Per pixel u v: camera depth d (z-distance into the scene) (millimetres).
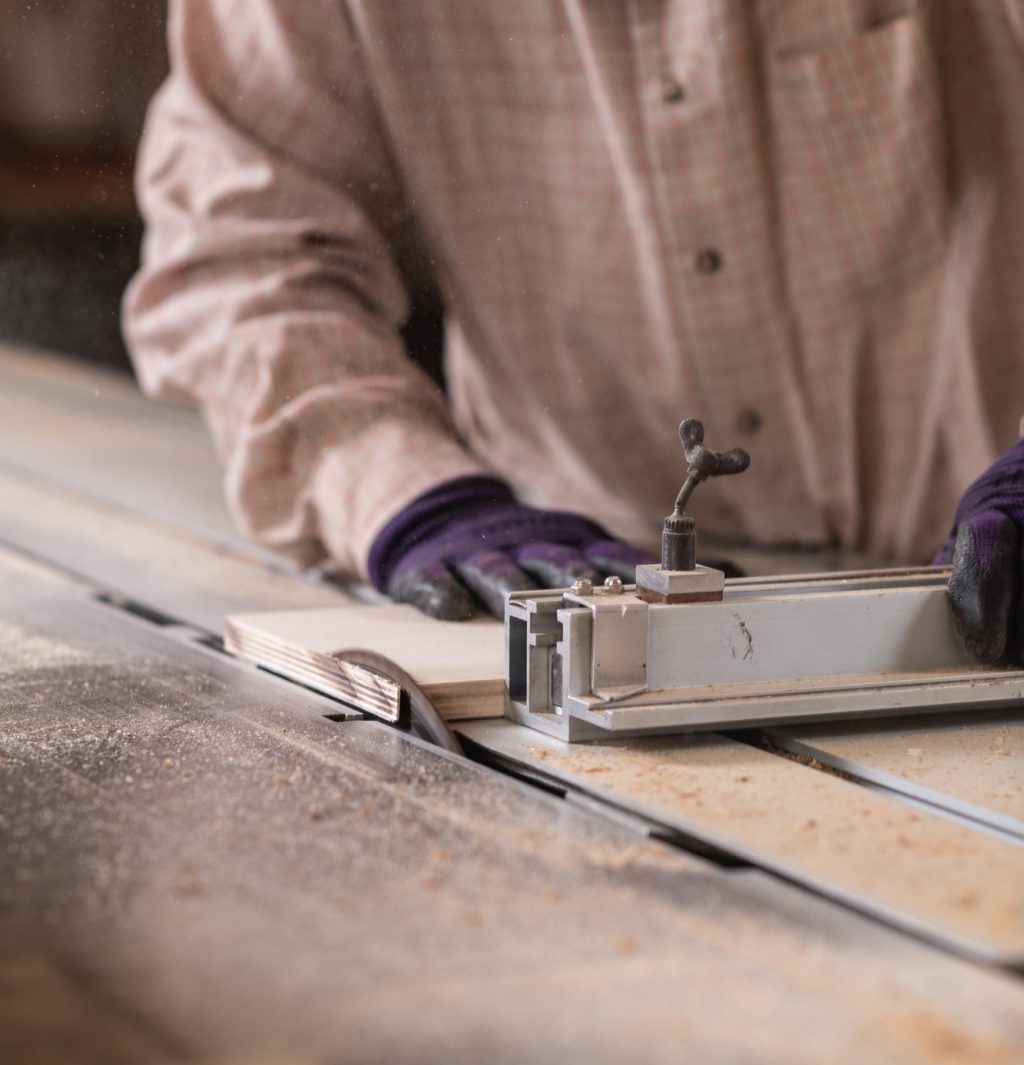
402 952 581
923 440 1579
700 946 594
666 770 845
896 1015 542
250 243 1431
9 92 2320
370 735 892
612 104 1446
